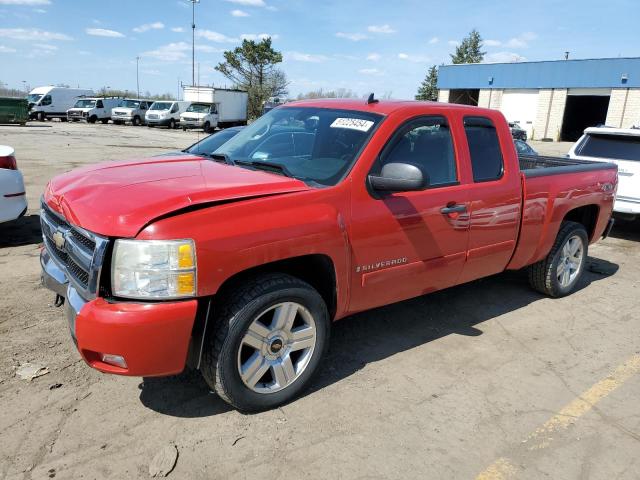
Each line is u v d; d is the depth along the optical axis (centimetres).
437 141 397
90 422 306
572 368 402
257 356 312
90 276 273
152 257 266
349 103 407
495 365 400
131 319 264
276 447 293
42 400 323
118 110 4125
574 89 4025
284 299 311
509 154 448
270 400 321
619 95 3788
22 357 370
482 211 419
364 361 395
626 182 823
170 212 275
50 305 457
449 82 4909
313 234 311
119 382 348
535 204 471
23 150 1812
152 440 293
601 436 320
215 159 406
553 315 505
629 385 381
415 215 369
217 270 278
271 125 427
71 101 4441
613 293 580
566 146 3581
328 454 290
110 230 270
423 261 385
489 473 283
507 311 509
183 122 3781
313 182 339
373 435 308
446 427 320
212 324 297
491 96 4581
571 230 532
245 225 288
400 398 348
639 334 472
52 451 280
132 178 328
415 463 287
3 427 296
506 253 458
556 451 304
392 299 382
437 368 391
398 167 328
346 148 357
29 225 739
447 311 501
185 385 349
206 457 282
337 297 341
